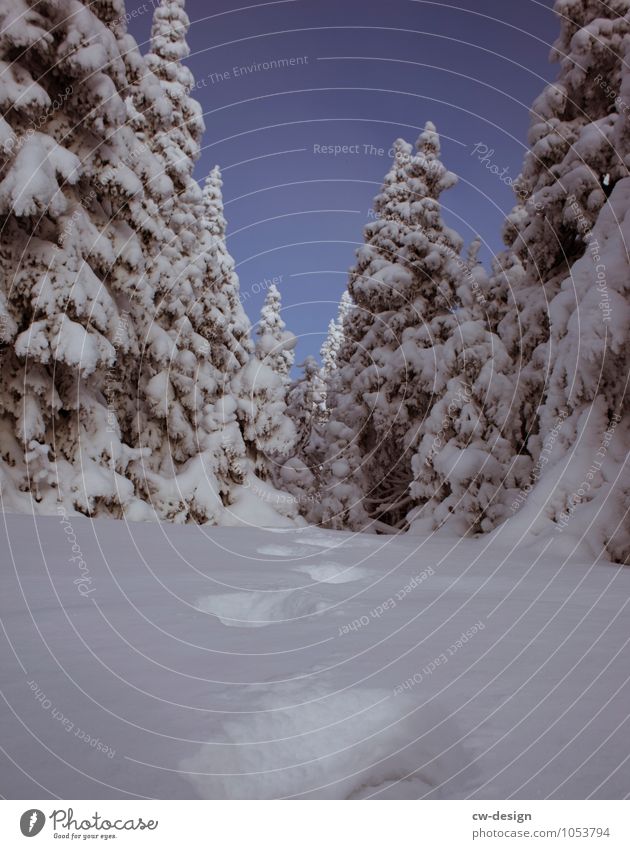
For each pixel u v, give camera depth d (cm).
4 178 1143
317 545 917
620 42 1461
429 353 2153
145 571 587
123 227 1514
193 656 318
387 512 2514
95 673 287
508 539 998
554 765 204
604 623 407
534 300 1603
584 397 1038
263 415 2181
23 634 348
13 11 1161
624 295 998
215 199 2483
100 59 1250
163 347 1722
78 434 1287
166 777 196
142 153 1672
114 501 1286
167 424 1792
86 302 1248
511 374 1686
